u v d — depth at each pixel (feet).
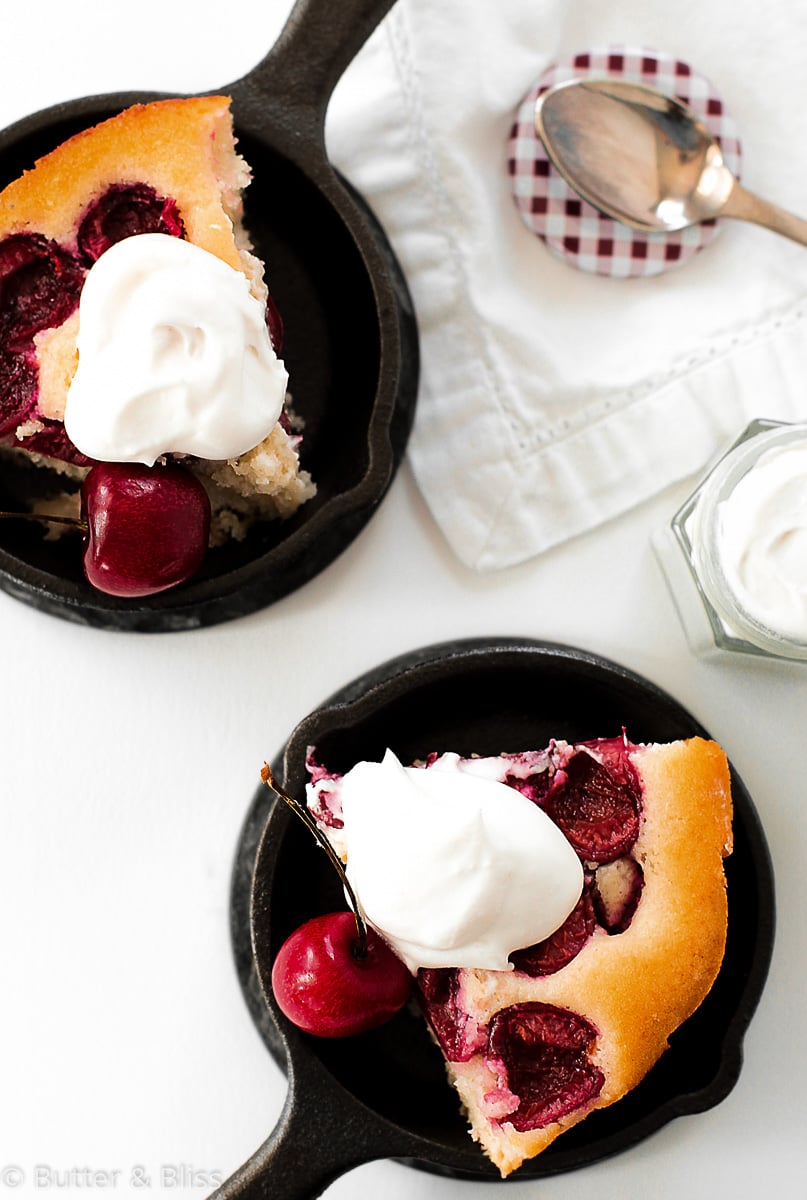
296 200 1.63
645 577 1.69
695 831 1.52
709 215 1.65
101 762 1.67
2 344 1.56
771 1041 1.67
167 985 1.67
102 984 1.67
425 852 1.47
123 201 1.55
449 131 1.64
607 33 1.66
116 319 1.49
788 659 1.59
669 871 1.52
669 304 1.68
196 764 1.67
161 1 1.66
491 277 1.66
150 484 1.51
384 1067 1.61
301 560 1.66
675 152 1.64
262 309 1.55
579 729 1.63
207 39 1.66
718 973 1.56
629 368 1.67
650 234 1.67
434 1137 1.55
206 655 1.68
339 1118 1.51
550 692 1.63
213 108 1.53
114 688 1.67
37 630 1.67
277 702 1.68
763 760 1.68
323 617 1.68
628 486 1.68
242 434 1.51
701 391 1.67
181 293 1.48
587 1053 1.50
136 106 1.54
